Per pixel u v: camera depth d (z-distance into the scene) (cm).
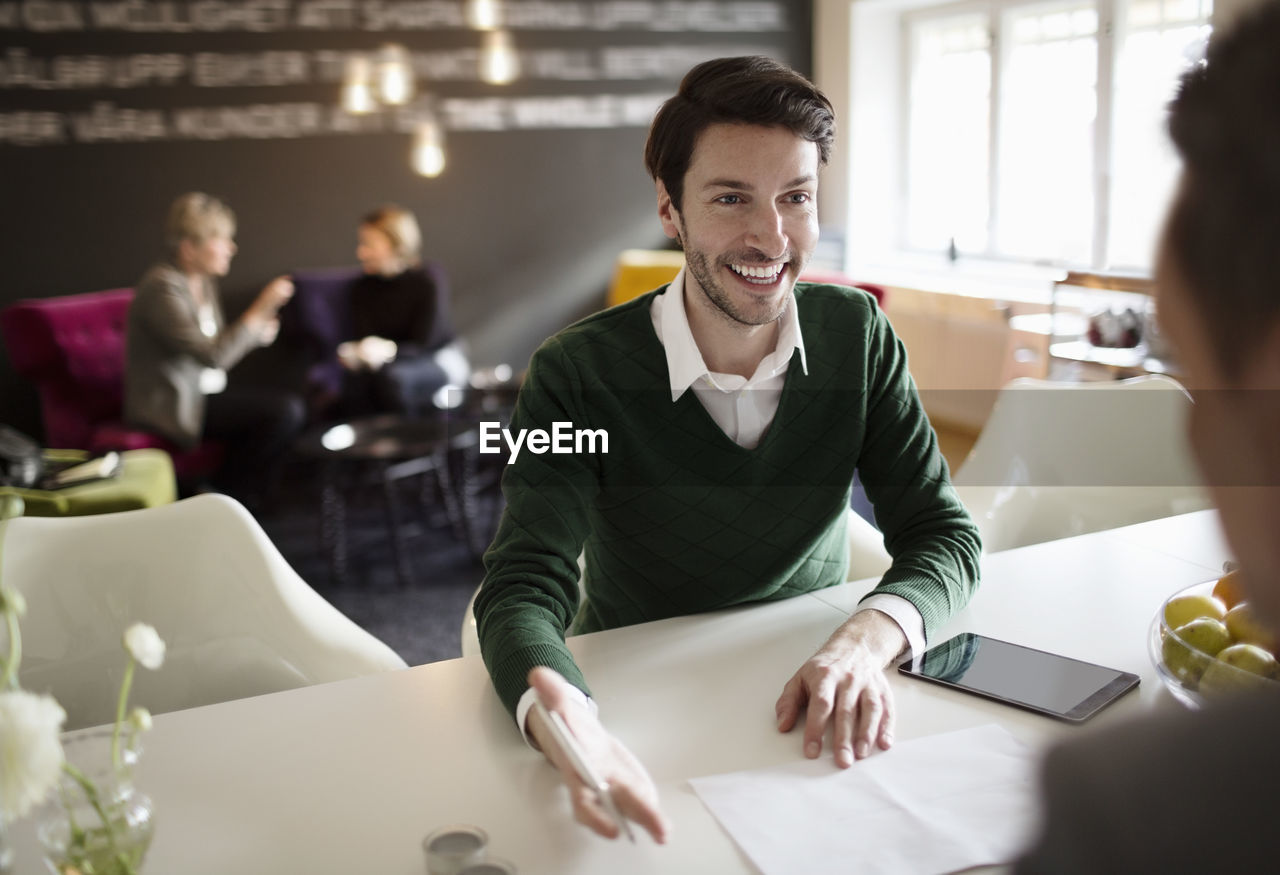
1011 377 441
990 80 511
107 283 480
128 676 74
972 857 82
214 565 147
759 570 141
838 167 577
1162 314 31
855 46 554
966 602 129
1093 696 105
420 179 524
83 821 73
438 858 75
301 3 489
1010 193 513
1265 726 29
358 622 316
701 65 126
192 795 94
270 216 501
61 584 141
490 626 115
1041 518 191
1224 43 29
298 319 493
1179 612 98
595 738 94
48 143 462
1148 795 30
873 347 145
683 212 128
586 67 544
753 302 128
